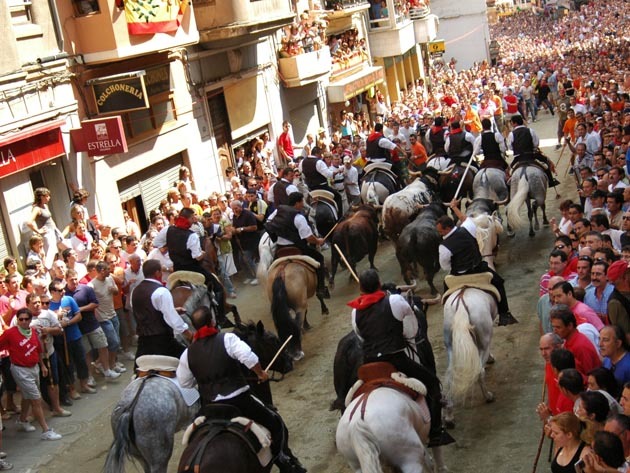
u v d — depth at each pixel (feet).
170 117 66.28
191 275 35.70
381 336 25.41
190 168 68.90
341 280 54.08
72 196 54.19
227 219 55.01
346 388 28.71
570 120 76.07
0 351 36.78
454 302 31.55
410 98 108.99
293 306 39.96
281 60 86.38
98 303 43.42
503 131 99.55
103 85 55.57
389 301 25.46
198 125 70.64
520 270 50.08
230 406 24.20
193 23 64.39
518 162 53.47
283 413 36.22
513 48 217.97
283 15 80.18
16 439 37.78
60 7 53.78
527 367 36.76
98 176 56.95
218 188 73.36
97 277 43.47
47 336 39.14
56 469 34.71
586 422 21.33
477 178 53.67
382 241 62.13
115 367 44.32
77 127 54.80
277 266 40.32
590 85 98.48
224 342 24.54
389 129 78.02
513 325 41.78
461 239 32.58
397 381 24.44
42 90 51.72
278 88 86.38
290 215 41.16
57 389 39.60
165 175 66.28
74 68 54.75
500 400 33.91
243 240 55.42
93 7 55.36
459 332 30.40
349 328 45.11
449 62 173.47
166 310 28.48
